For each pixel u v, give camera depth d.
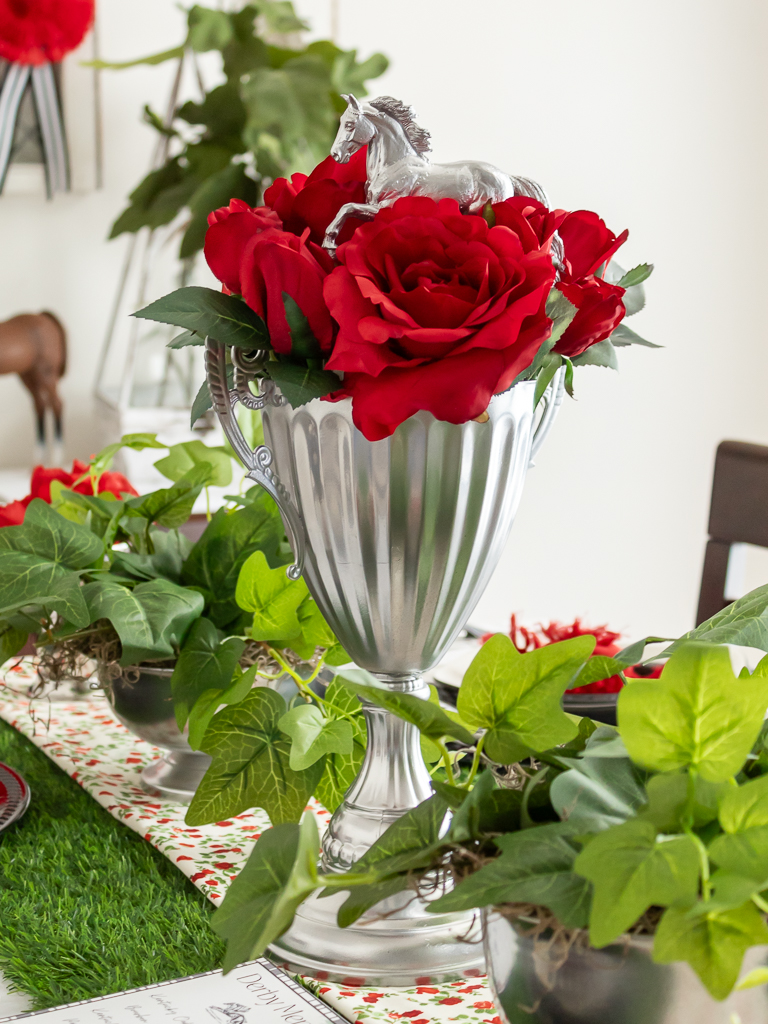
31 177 2.17
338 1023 0.46
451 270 0.44
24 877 0.62
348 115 0.50
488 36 2.65
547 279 0.43
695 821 0.35
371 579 0.52
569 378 0.54
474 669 0.43
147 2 2.25
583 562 3.02
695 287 3.05
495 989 0.40
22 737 0.87
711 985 0.32
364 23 2.50
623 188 2.91
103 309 2.29
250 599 0.65
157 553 0.75
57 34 2.07
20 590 0.65
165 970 0.52
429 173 0.49
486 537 0.53
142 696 0.70
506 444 0.51
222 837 0.67
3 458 2.25
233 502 0.82
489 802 0.39
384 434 0.44
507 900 0.34
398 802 0.56
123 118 2.26
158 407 1.96
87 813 0.72
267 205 0.53
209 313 0.48
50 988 0.50
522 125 2.74
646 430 3.04
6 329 1.95
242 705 0.62
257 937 0.35
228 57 1.88
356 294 0.44
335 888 0.38
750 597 0.52
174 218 1.91
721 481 1.24
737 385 3.15
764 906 0.32
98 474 0.88
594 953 0.36
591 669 0.46
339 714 0.63
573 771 0.38
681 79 2.92
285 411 0.51
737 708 0.35
